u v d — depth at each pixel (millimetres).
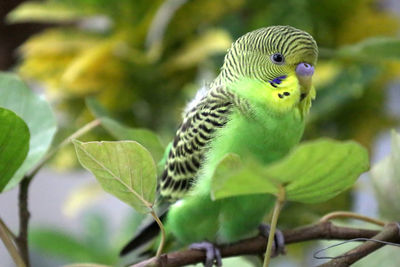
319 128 1813
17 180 1674
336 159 1622
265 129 1701
